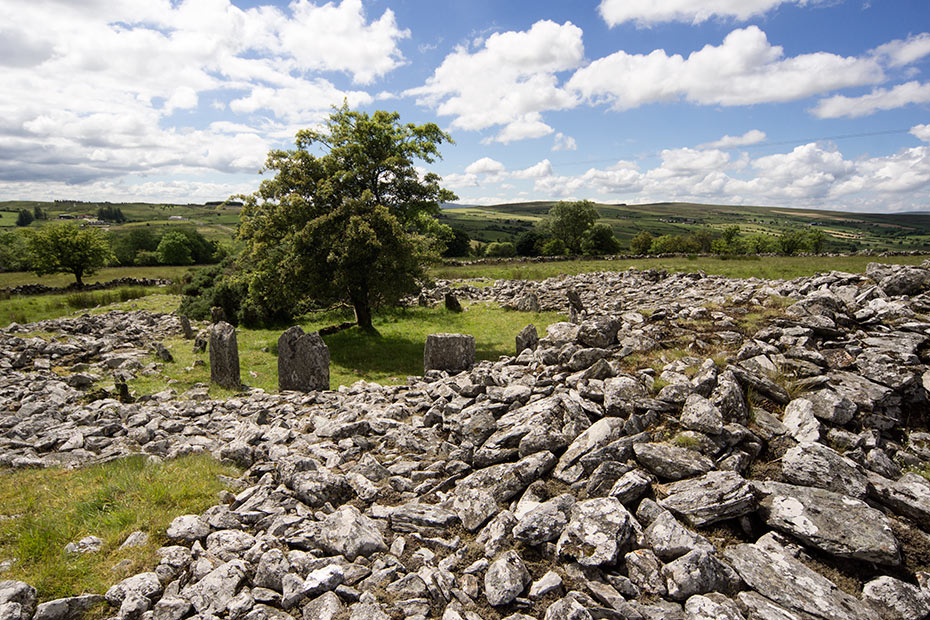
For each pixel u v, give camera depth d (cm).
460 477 620
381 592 419
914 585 399
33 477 692
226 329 1309
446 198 2170
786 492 475
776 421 590
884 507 477
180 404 1090
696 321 953
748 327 871
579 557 425
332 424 848
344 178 1883
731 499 462
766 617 367
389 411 888
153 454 766
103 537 520
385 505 574
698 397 594
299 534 505
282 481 625
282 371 1284
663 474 523
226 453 725
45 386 1192
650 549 438
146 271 5809
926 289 917
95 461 754
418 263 1997
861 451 539
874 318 812
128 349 1744
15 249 5722
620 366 776
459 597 410
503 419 695
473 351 1286
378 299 2048
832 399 593
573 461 559
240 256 2308
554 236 9075
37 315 2569
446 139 2145
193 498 602
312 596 425
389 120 2030
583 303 2398
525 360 1029
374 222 1788
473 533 499
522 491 551
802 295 1171
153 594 433
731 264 4038
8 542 521
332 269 1836
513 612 396
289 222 1897
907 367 656
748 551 433
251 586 450
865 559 411
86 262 4150
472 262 5281
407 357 1770
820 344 773
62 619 403
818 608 372
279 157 1917
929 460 551
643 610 381
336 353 1806
